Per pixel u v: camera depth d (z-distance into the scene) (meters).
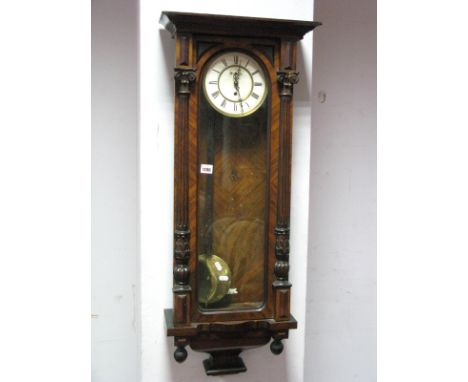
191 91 1.31
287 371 1.58
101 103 1.64
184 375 1.51
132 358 1.71
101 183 1.65
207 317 1.36
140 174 1.45
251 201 1.39
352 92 1.85
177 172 1.32
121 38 1.64
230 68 1.35
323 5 1.80
